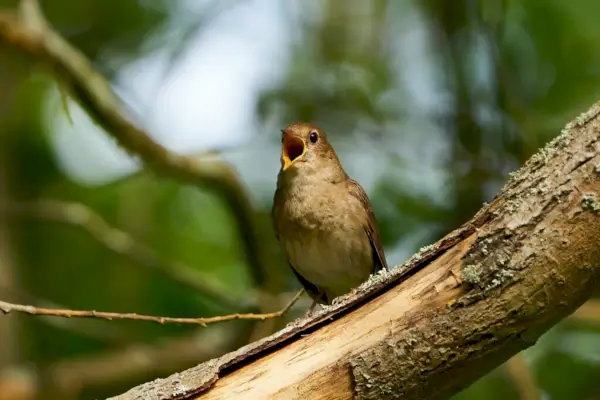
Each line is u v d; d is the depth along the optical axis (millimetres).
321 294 9055
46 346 12352
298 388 5145
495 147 10727
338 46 12336
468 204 10578
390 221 10703
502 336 4973
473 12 11008
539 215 4875
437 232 10578
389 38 12344
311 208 8391
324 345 5203
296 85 11891
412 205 10797
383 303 5195
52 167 12438
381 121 11555
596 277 4875
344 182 8625
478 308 4949
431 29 11414
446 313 5008
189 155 10656
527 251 4871
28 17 10125
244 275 12109
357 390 5109
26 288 12328
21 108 12211
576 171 4836
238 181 10586
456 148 10898
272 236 12062
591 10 10188
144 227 12094
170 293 11938
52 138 12328
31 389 11047
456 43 11109
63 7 12281
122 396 5156
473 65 11070
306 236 8453
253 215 10695
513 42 10734
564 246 4824
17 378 11086
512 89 10406
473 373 5109
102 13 12250
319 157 8523
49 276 12375
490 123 10781
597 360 10141
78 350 12359
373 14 12430
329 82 11930
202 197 12352
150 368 11359
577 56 10500
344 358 5148
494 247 4941
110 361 11383
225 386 5191
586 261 4820
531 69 10758
